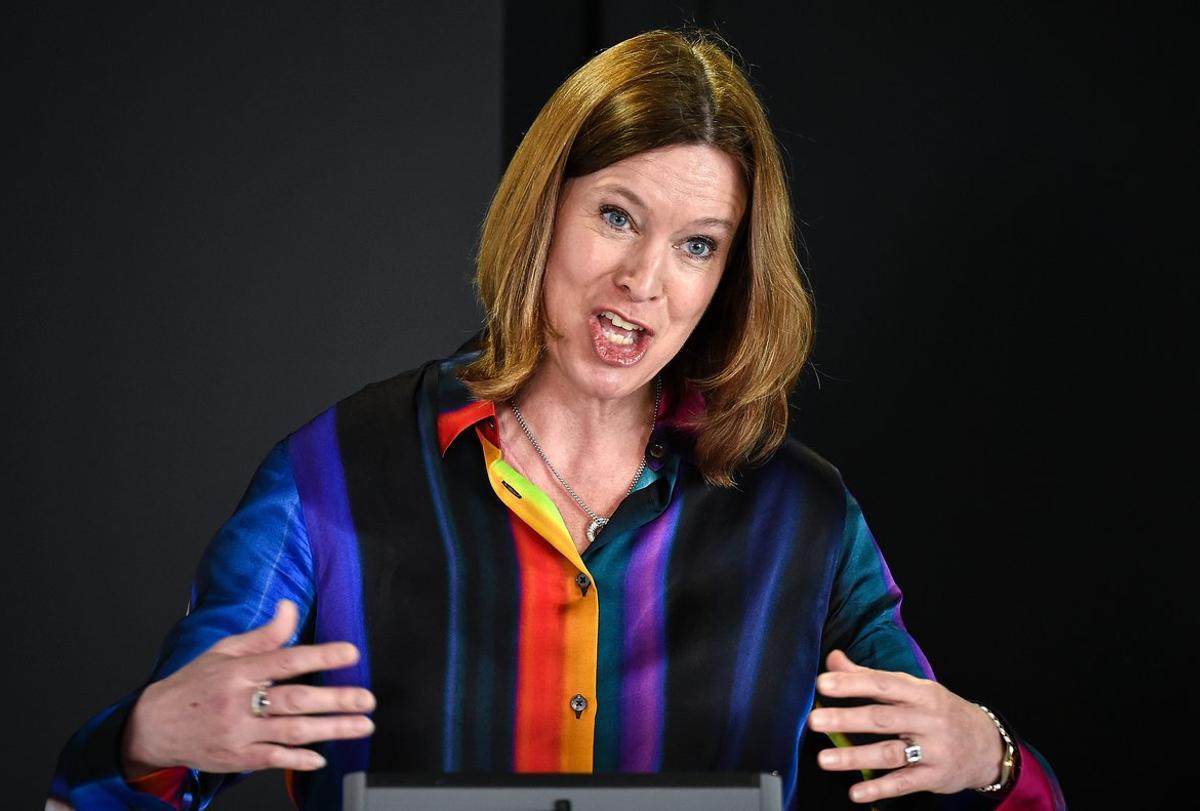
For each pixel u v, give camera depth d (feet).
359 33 35.83
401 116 35.96
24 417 33.45
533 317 20.70
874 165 37.01
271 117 35.14
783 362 21.63
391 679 20.38
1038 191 35.83
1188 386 34.65
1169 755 34.40
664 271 19.85
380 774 13.82
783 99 37.55
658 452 21.63
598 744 20.42
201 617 19.52
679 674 20.79
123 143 34.17
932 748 17.44
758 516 21.95
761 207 20.47
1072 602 35.17
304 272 35.17
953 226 36.42
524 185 20.33
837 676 17.42
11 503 33.30
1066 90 35.76
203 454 34.24
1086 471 35.22
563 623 20.58
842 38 37.35
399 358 35.50
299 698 15.94
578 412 21.48
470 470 21.31
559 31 38.06
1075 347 35.42
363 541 20.84
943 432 36.27
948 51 36.70
